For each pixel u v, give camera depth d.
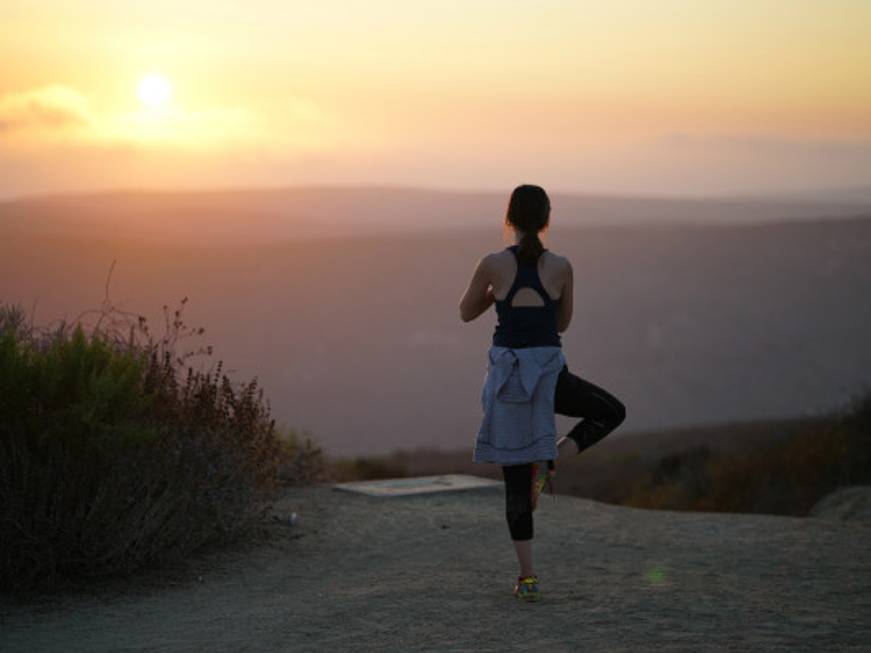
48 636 5.98
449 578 7.26
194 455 8.10
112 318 9.45
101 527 7.34
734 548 8.47
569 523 9.81
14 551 7.17
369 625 5.79
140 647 5.55
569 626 5.57
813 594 6.46
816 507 13.55
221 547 8.42
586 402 6.13
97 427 7.46
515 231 6.22
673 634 5.32
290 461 11.75
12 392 7.27
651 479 24.22
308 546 8.68
